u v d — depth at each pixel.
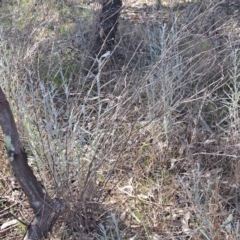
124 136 3.27
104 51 4.59
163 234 2.86
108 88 4.03
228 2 5.45
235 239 2.60
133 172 3.15
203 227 2.69
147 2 6.21
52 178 2.99
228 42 3.69
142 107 3.47
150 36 4.61
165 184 3.31
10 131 2.56
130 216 3.02
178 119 3.79
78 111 3.25
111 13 4.69
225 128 3.76
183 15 4.84
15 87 3.63
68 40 4.66
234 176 3.16
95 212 2.92
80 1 6.16
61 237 2.82
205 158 3.39
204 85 3.94
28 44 3.92
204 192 2.97
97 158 2.95
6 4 5.58
